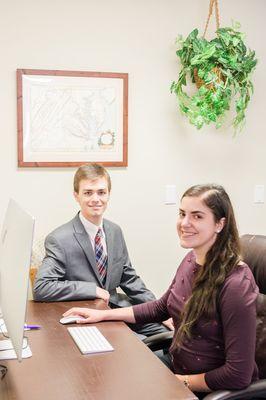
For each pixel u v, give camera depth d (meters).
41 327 1.82
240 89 2.87
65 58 2.81
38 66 2.77
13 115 2.76
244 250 1.96
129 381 1.39
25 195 2.83
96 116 2.88
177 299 1.87
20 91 2.74
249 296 1.57
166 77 2.97
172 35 2.95
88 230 2.37
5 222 1.64
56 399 1.28
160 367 1.49
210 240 1.69
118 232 2.51
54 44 2.78
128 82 2.91
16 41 2.72
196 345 1.68
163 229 3.07
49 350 1.61
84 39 2.82
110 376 1.42
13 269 1.38
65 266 2.30
